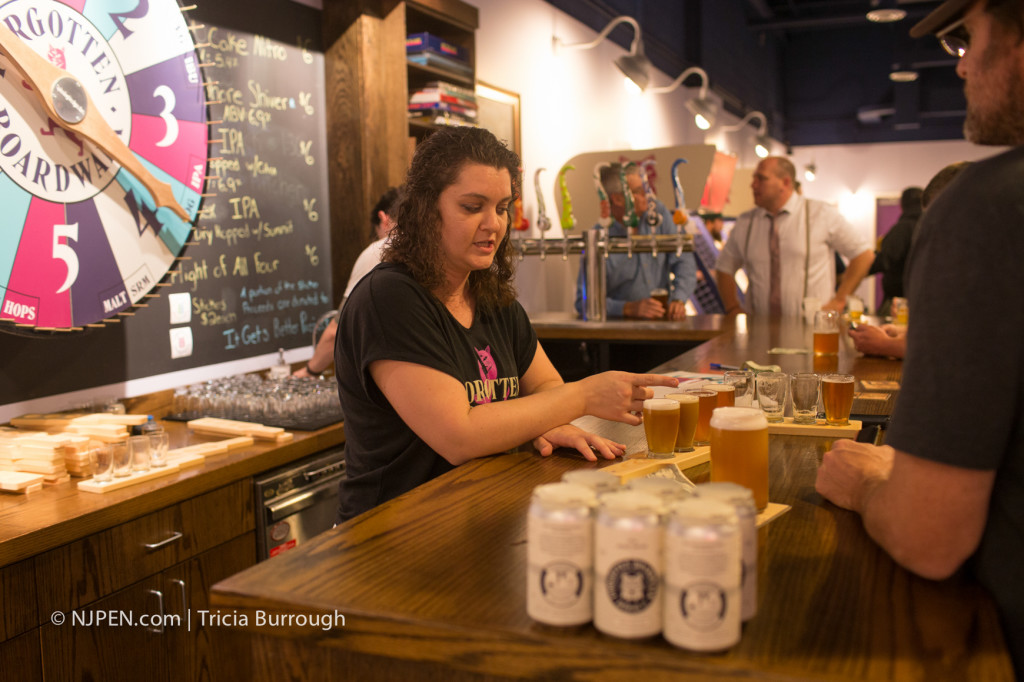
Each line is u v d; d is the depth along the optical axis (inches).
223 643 86.5
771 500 47.3
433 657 31.7
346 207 142.1
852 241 181.6
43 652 67.4
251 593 34.5
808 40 552.1
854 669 27.9
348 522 43.9
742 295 251.4
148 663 77.7
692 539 28.7
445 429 54.6
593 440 58.8
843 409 64.6
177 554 80.7
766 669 27.9
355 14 137.8
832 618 31.8
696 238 249.1
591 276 159.6
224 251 122.2
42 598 67.2
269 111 129.6
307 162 138.2
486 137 58.9
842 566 37.0
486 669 31.0
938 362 32.6
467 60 168.4
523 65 213.3
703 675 28.2
